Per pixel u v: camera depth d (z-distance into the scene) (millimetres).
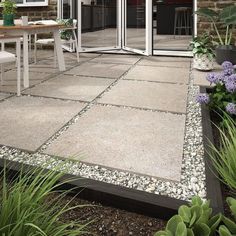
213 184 1364
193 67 4805
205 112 2350
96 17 10180
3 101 3004
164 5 10336
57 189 1388
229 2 5590
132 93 3326
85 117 2553
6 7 3766
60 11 6824
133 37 8391
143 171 1658
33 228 889
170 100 3047
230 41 5398
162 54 6312
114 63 5332
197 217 980
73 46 6676
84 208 1313
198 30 5812
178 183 1552
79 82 3852
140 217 1271
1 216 893
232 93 2275
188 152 1910
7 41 3199
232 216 1169
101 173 1654
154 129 2281
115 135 2168
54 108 2789
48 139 2098
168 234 916
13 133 2195
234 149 1338
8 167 1549
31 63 5309
